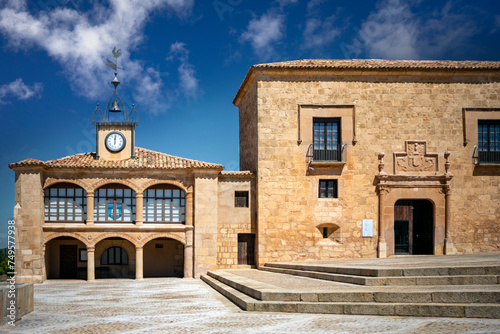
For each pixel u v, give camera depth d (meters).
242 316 14.94
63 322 14.89
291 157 30.75
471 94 31.56
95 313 16.61
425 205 31.80
